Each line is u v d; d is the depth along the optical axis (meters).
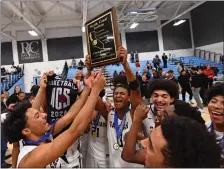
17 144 1.70
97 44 1.45
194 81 6.50
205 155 0.54
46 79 1.58
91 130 1.75
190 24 17.95
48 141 1.16
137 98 1.54
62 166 1.37
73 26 16.72
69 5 13.32
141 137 1.25
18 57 16.39
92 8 13.09
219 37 14.93
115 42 1.36
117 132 1.53
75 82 1.57
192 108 1.02
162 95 1.36
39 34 15.17
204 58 16.55
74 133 0.99
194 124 0.58
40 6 13.55
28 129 1.11
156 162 0.60
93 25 1.47
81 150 1.86
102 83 1.10
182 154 0.54
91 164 1.74
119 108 1.57
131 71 1.49
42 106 1.56
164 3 14.11
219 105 1.12
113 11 1.35
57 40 16.72
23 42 16.44
